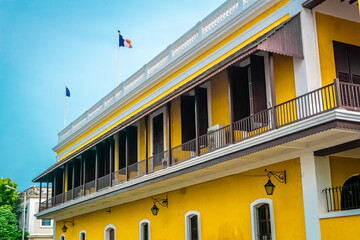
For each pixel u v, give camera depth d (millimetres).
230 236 14664
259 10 14711
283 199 12883
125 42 26391
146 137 17844
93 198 21766
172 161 17141
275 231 13031
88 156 23656
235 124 13695
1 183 47750
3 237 40969
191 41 18609
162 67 20406
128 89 23641
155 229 18781
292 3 13336
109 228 22672
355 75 13398
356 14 13844
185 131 16328
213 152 14031
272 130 12062
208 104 16453
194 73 17781
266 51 13195
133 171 19891
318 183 11930
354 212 10648
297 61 12852
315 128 10859
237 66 14031
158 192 18750
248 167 14164
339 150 11516
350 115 10477
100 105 26844
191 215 16781
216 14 17047
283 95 13336
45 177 29391
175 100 18359
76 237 26516
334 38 13250
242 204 14328
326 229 11422
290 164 12797
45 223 45062
